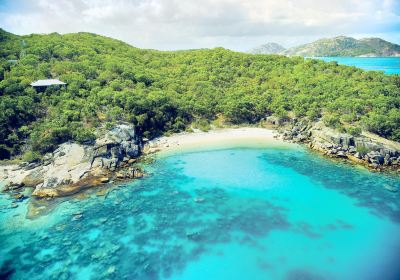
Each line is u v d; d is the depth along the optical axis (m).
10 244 37.53
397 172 56.66
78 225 41.28
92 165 55.72
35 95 69.19
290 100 88.19
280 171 57.88
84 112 67.19
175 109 82.50
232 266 33.94
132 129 68.06
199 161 62.88
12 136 60.56
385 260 34.88
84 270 33.34
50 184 50.50
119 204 46.62
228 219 42.81
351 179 54.31
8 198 47.59
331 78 97.00
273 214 44.00
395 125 66.12
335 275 32.69
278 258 35.12
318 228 40.69
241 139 75.19
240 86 98.62
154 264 34.25
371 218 42.72
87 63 89.25
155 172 57.84
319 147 67.19
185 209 45.38
